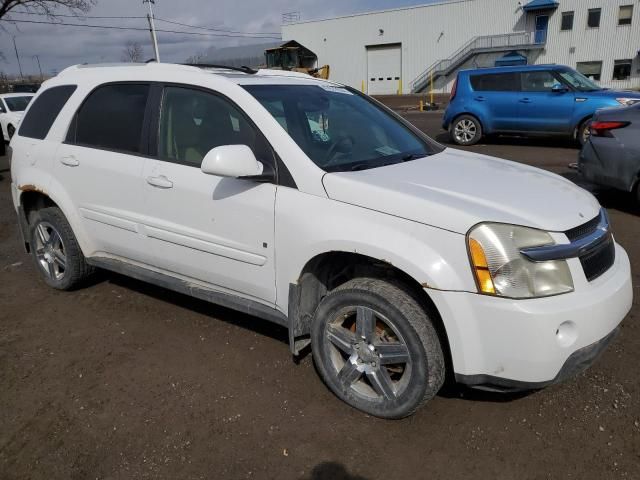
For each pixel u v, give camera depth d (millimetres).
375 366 2756
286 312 3057
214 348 3574
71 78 4227
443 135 14484
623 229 5770
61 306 4281
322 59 50750
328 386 2988
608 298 2529
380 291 2643
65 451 2641
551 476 2400
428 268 2451
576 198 2885
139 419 2865
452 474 2439
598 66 38688
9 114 15047
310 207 2809
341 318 2867
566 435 2646
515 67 11719
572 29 38938
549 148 11539
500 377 2463
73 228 4121
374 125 3691
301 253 2832
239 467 2514
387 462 2523
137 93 3699
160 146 3514
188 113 3418
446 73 44438
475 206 2541
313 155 2982
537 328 2340
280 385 3143
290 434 2727
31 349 3629
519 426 2727
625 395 2922
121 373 3309
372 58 48094
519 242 2410
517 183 2969
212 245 3256
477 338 2434
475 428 2727
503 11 41094
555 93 11109
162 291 4520
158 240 3547
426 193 2643
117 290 4555
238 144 3156
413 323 2555
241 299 3318
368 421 2811
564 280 2436
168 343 3658
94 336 3781
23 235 4625
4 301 4406
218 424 2811
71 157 3977
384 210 2611
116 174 3676
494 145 12344
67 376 3293
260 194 2988
